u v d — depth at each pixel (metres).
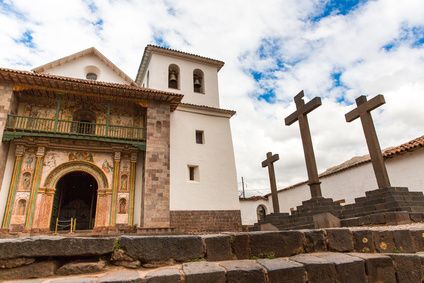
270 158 16.77
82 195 18.80
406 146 14.45
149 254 3.47
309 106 12.74
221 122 20.41
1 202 13.34
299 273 3.37
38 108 16.20
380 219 7.73
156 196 15.09
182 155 18.05
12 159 14.27
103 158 15.92
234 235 3.85
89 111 17.31
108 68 19.62
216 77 22.81
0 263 3.08
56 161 14.98
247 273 3.22
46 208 14.05
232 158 19.58
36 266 3.18
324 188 21.09
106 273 3.26
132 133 17.17
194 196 17.27
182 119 19.14
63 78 14.66
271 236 3.94
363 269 3.63
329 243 4.17
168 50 21.31
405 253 4.14
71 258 3.38
